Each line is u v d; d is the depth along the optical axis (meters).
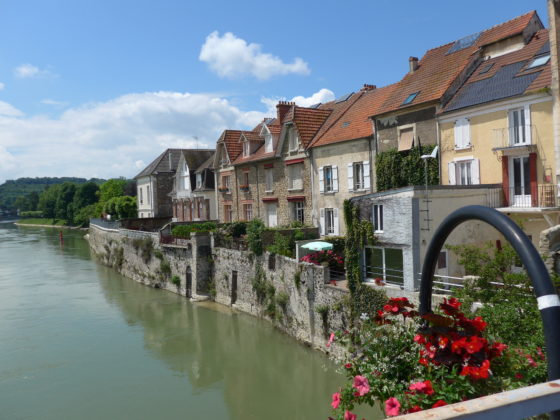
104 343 20.34
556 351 2.28
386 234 15.36
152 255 32.50
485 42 19.92
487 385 3.63
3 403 14.97
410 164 20.44
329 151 25.59
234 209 35.31
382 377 4.21
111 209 63.12
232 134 36.31
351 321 15.86
